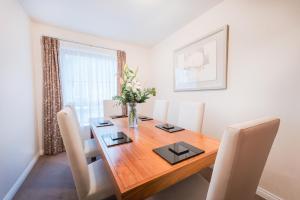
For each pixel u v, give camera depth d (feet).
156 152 3.31
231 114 6.12
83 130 9.88
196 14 7.40
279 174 4.67
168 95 10.51
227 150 1.77
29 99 7.39
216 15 6.62
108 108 9.00
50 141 8.51
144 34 9.88
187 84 8.49
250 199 2.58
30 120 7.41
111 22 8.23
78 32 9.52
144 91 5.52
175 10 7.03
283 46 4.47
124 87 5.38
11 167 5.28
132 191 2.19
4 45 5.16
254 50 5.21
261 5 4.96
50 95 8.48
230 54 6.04
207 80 7.15
